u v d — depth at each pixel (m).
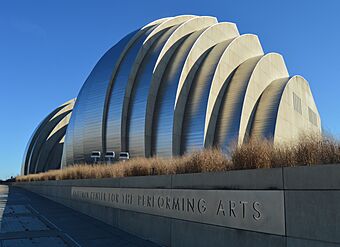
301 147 7.33
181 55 37.19
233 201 7.46
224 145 31.55
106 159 36.97
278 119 32.53
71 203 21.64
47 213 18.58
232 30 43.31
